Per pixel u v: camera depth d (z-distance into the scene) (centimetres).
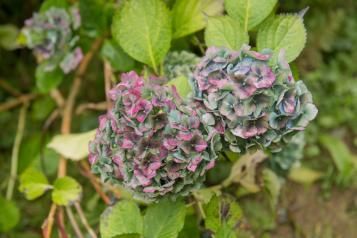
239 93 71
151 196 78
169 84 82
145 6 89
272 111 73
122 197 95
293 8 139
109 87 111
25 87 146
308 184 135
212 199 84
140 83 75
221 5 97
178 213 82
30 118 140
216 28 82
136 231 81
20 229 125
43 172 120
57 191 97
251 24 84
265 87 71
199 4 97
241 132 74
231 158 92
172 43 103
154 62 91
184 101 77
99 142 78
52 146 106
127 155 76
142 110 73
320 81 148
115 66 105
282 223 130
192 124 74
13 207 115
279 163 110
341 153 136
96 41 118
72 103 124
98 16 110
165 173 76
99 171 81
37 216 127
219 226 83
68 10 113
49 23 110
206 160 76
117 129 75
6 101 143
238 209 88
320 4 152
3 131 138
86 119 133
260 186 101
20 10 148
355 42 153
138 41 90
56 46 111
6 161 135
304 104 74
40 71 114
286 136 77
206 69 75
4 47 140
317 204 134
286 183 134
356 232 131
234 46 82
